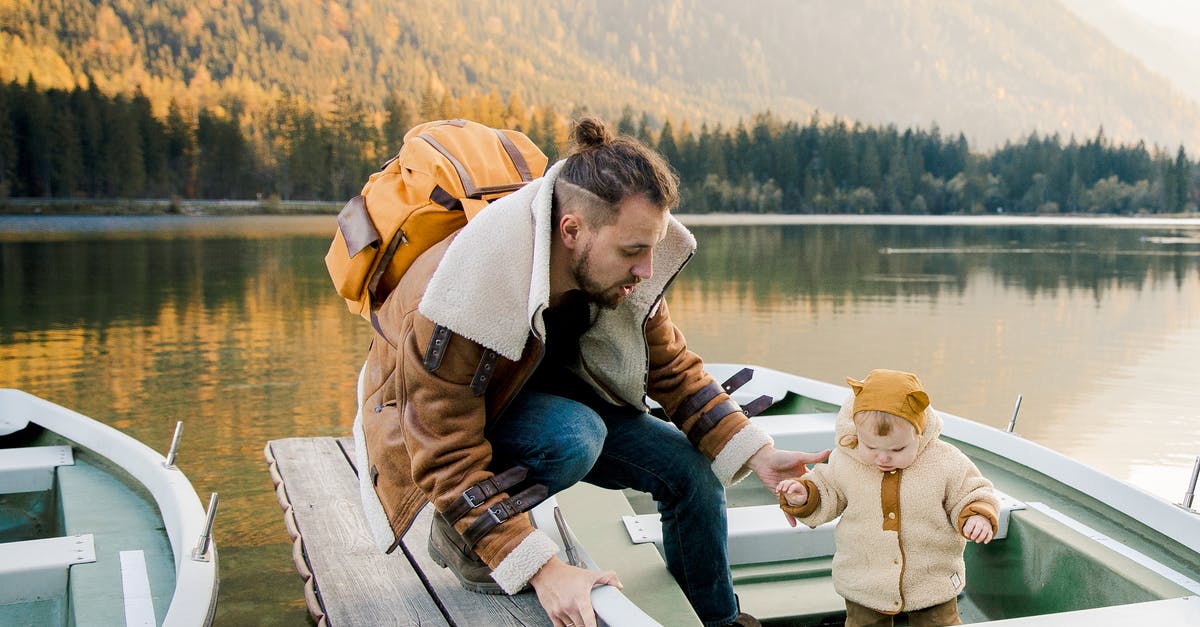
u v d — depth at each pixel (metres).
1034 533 2.20
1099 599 1.99
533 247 1.59
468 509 1.64
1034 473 2.58
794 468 1.92
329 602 2.09
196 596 1.93
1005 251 30.53
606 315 1.85
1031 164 80.06
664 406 2.03
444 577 2.20
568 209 1.57
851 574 1.98
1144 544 2.12
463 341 1.63
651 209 1.51
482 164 1.89
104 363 8.89
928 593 1.92
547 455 1.80
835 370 8.99
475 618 1.97
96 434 3.10
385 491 1.80
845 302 15.12
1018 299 15.95
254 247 28.28
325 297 15.02
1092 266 24.22
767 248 31.06
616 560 2.12
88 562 2.32
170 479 2.65
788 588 2.30
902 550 1.92
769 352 10.05
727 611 2.00
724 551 1.98
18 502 2.98
